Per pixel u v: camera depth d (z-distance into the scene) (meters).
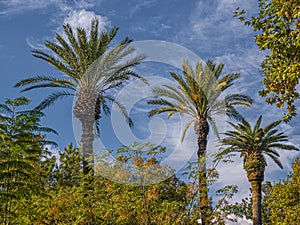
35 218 14.16
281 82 8.59
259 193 25.80
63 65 19.28
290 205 24.61
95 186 14.92
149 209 14.27
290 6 7.84
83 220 13.89
